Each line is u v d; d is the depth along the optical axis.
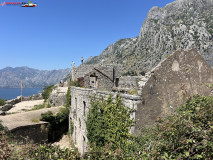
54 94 25.88
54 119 18.42
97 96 10.59
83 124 13.06
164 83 8.14
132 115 7.57
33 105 29.86
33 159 4.18
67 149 4.53
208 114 5.38
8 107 24.86
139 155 4.99
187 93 8.64
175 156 4.04
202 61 9.09
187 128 4.48
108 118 9.04
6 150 3.93
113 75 19.81
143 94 7.67
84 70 26.45
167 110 8.12
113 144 8.00
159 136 5.29
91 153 4.64
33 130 15.38
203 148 3.82
